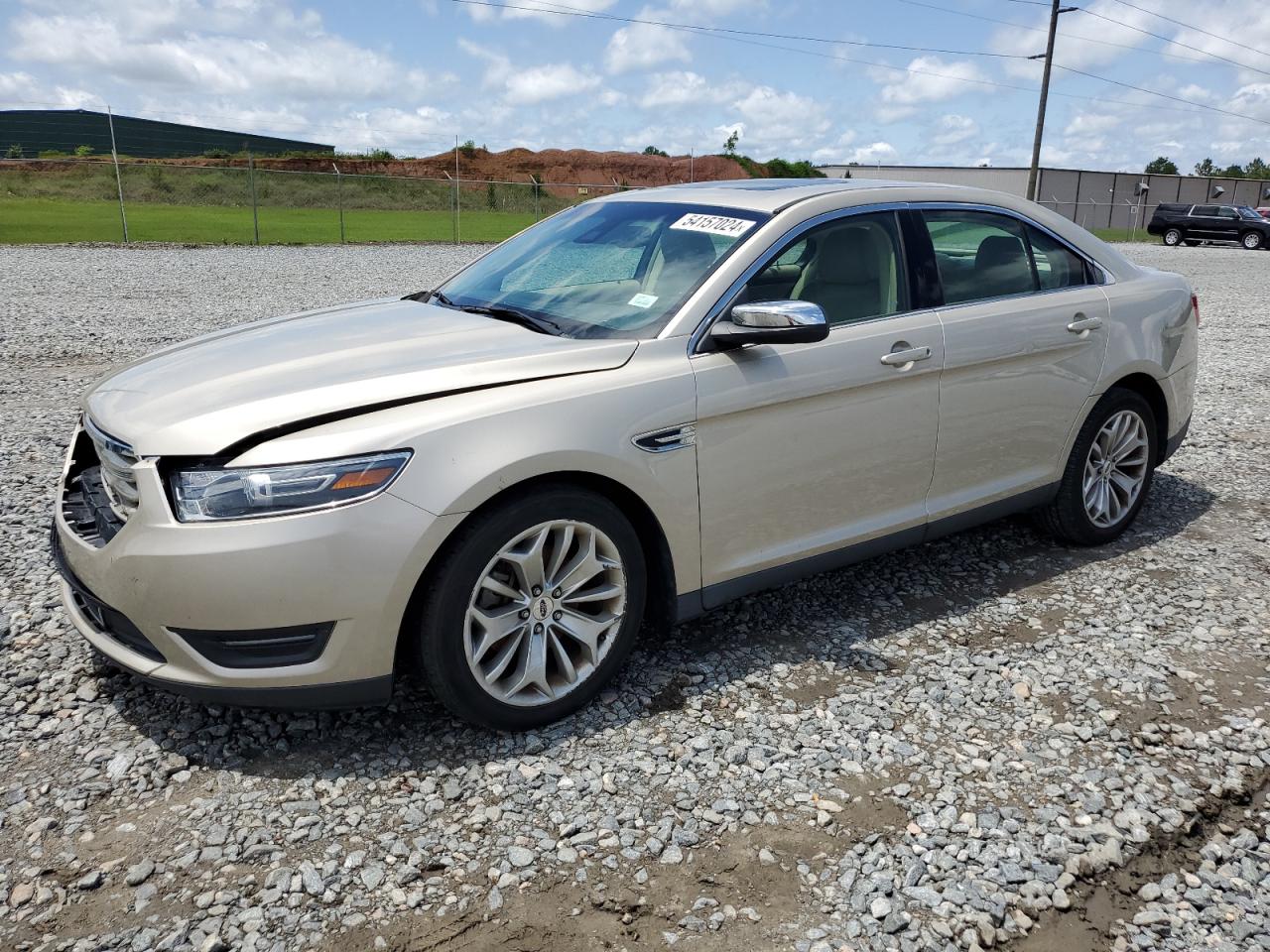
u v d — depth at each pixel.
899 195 3.90
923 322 3.76
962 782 2.88
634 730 3.10
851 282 3.66
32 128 56.09
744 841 2.61
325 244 23.59
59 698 3.18
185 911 2.30
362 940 2.24
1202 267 24.69
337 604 2.65
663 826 2.65
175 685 2.73
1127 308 4.52
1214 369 9.55
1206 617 4.00
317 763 2.88
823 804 2.77
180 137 61.09
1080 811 2.78
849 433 3.57
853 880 2.48
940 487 3.96
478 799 2.74
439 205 41.22
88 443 3.40
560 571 3.05
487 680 2.91
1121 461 4.70
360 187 41.06
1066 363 4.26
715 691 3.34
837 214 3.69
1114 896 2.48
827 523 3.63
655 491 3.11
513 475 2.79
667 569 3.26
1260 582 4.35
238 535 2.59
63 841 2.52
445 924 2.29
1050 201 49.12
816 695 3.33
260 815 2.65
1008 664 3.58
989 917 2.38
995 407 4.03
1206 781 2.93
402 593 2.70
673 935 2.29
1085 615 4.00
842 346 3.50
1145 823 2.74
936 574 4.38
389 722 3.10
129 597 2.69
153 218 29.30
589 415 2.96
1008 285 4.16
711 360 3.24
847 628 3.84
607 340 3.21
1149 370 4.60
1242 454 6.41
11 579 4.01
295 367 3.03
